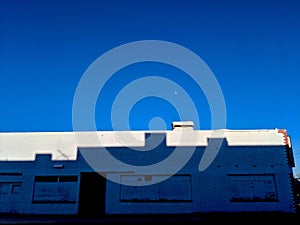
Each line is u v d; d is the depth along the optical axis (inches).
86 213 733.9
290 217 614.2
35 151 786.2
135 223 519.2
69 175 762.8
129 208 737.0
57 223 515.8
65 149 783.7
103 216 684.7
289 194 747.4
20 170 772.0
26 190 756.6
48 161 776.3
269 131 797.9
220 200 741.3
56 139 793.6
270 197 746.8
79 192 751.1
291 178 759.1
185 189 751.1
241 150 779.4
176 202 740.7
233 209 734.5
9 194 756.6
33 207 742.5
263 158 774.5
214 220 562.9
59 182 760.3
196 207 735.7
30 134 801.6
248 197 746.2
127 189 751.7
